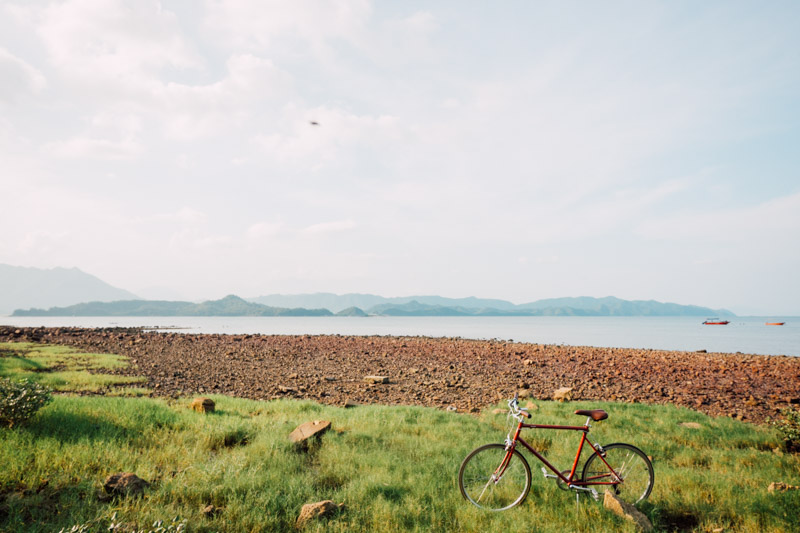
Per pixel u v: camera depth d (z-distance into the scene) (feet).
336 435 27.76
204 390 51.39
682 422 36.68
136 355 83.61
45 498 16.24
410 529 16.37
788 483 21.71
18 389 25.11
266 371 69.10
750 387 60.29
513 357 93.61
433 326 490.90
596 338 236.84
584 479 19.31
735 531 17.08
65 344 99.04
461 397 50.21
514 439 19.35
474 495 19.10
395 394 52.03
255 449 24.22
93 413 28.78
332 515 16.92
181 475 19.16
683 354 100.58
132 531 13.70
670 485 21.27
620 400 50.03
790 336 270.46
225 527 15.51
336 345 115.96
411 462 23.68
